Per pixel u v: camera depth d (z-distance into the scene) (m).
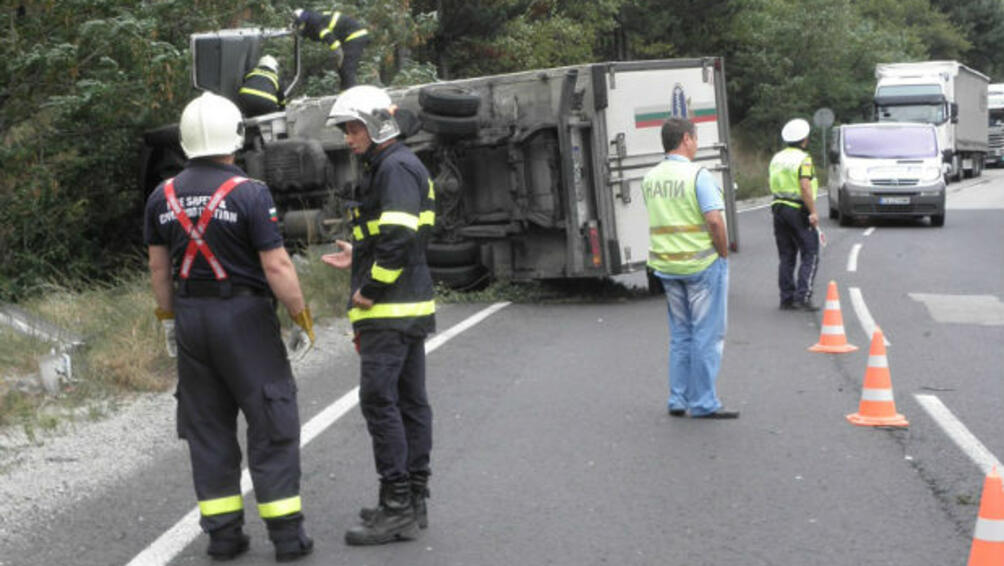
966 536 5.16
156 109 15.66
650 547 5.11
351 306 5.28
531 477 6.22
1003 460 6.39
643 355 9.75
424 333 5.32
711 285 7.33
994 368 9.05
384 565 4.95
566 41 31.92
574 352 9.95
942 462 6.37
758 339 10.48
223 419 5.07
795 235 12.04
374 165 5.19
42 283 14.77
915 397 8.02
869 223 24.55
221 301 4.93
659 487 6.00
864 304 12.73
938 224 23.55
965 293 13.56
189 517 5.63
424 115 12.75
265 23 18.14
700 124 14.00
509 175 13.03
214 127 4.95
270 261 4.92
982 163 48.41
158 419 7.65
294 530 5.03
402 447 5.25
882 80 38.19
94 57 14.38
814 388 8.38
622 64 12.90
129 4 14.28
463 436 7.12
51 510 5.77
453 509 5.71
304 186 14.51
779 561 4.90
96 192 17.34
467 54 28.88
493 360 9.63
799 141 12.00
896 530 5.26
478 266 13.50
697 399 7.47
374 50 19.31
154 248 5.08
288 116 15.00
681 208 7.32
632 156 13.04
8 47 13.75
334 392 8.44
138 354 8.87
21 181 15.31
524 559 4.99
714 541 5.16
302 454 6.75
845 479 6.07
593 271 12.82
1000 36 79.19
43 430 7.27
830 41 46.12
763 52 44.81
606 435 7.09
